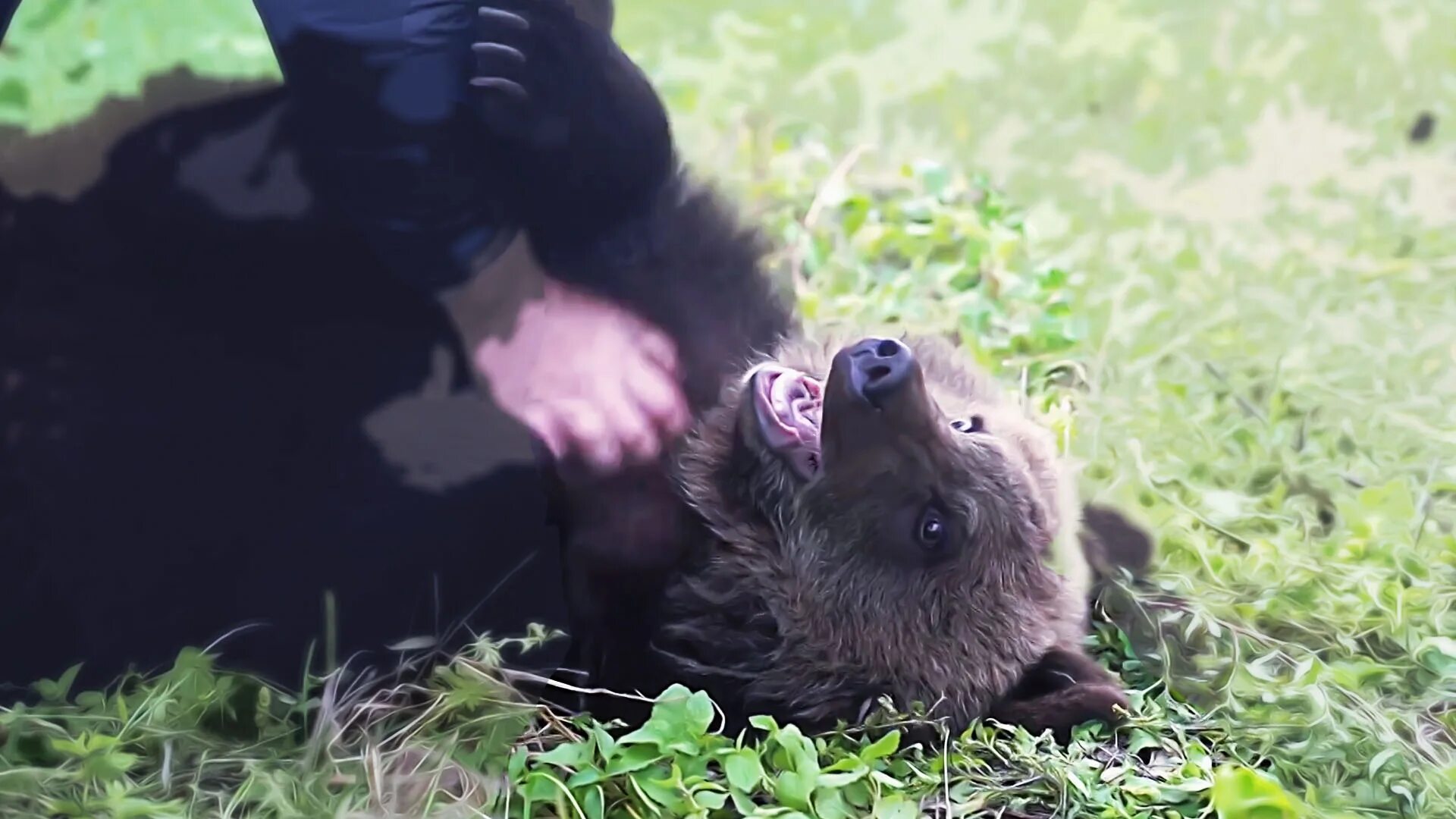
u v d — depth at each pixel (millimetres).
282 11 1826
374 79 1830
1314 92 3670
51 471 1895
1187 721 1879
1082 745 1819
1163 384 2410
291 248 1913
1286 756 1845
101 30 2637
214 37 2674
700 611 1886
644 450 1906
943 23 4148
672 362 1988
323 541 1896
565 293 1967
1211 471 2283
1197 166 3225
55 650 1891
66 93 2451
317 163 1864
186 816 1660
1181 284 2725
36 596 1892
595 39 1923
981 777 1771
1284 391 2434
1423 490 2252
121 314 1915
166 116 1936
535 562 1884
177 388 1913
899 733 1802
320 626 1881
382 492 1897
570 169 1922
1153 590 2059
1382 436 2387
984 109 3475
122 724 1764
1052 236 2818
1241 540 2145
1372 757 1837
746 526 1903
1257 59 3896
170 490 1906
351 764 1732
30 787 1680
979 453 1909
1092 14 4223
